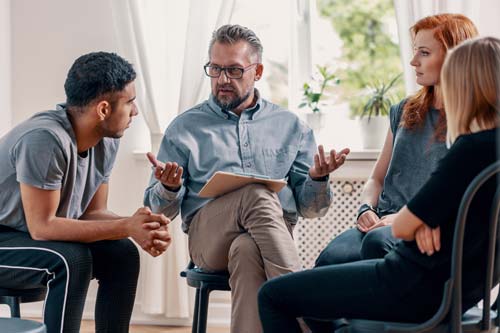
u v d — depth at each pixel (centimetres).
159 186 283
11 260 257
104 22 418
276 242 258
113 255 277
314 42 430
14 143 264
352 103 432
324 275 203
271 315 209
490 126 190
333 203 405
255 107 306
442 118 275
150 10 408
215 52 298
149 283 404
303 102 423
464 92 191
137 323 414
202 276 276
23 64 422
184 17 407
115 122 276
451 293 187
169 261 403
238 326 258
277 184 268
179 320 409
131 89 278
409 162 279
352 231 284
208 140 300
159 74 409
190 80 398
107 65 272
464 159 187
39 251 256
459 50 194
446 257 191
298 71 427
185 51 398
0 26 409
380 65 441
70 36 420
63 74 421
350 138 420
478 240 192
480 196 191
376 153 394
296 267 259
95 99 271
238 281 260
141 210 265
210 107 308
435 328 193
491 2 383
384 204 284
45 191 261
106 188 302
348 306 200
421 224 190
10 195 267
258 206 262
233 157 299
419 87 380
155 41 409
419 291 192
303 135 308
